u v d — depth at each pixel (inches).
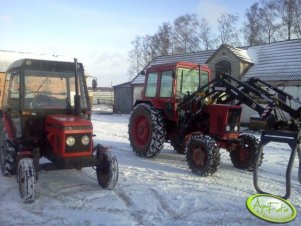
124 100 1158.3
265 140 197.3
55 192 235.6
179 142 339.3
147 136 355.9
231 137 299.3
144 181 265.9
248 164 309.7
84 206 210.8
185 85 348.8
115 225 184.5
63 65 257.4
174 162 340.2
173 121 347.6
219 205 217.2
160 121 346.0
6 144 250.8
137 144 367.2
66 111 251.8
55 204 213.3
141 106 365.1
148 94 381.4
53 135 230.1
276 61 808.3
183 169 311.4
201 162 287.7
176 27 2064.5
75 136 221.1
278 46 853.2
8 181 255.1
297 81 705.6
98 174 248.1
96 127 666.8
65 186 248.7
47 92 249.4
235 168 323.6
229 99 311.1
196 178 280.7
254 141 308.2
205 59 956.0
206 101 325.1
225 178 283.7
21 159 220.4
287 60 789.9
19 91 240.2
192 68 351.9
